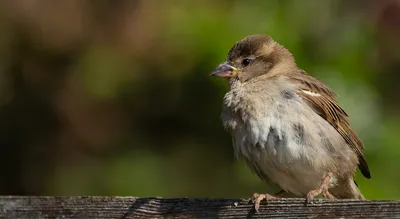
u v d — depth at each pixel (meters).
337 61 13.19
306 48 13.21
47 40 14.62
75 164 15.27
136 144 14.98
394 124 13.21
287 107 10.44
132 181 14.80
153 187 14.75
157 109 14.79
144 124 14.95
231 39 13.38
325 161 10.52
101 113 15.04
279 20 13.27
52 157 15.40
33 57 14.91
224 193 14.52
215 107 14.35
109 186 14.91
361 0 13.43
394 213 8.48
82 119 15.10
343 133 10.95
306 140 10.38
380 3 13.41
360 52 13.31
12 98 15.23
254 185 14.34
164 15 13.95
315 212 8.68
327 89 11.03
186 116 14.66
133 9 14.13
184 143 14.81
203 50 13.52
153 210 8.76
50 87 15.09
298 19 13.26
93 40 14.50
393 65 13.47
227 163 14.60
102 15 14.30
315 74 13.08
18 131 15.38
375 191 12.75
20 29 14.66
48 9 14.41
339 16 13.36
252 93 10.57
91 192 15.03
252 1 13.41
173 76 14.34
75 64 14.80
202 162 14.72
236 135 10.63
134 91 14.73
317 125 10.50
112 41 14.38
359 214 8.56
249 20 13.35
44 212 8.70
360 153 11.20
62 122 15.23
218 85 13.99
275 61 11.35
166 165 14.84
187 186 14.70
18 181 15.45
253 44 11.35
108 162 15.05
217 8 13.58
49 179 15.36
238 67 11.34
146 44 14.23
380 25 13.38
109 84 14.67
